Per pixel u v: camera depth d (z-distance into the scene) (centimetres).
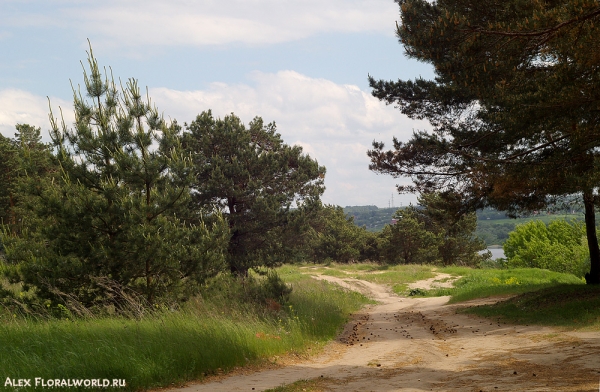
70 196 1389
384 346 1329
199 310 1382
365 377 866
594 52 1155
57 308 1297
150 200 1496
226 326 1152
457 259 7075
